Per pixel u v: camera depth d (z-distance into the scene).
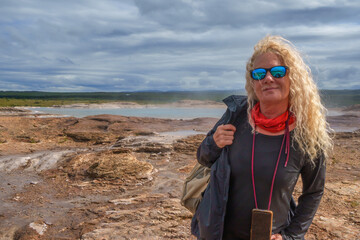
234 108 2.03
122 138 14.43
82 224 5.55
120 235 4.92
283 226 2.01
